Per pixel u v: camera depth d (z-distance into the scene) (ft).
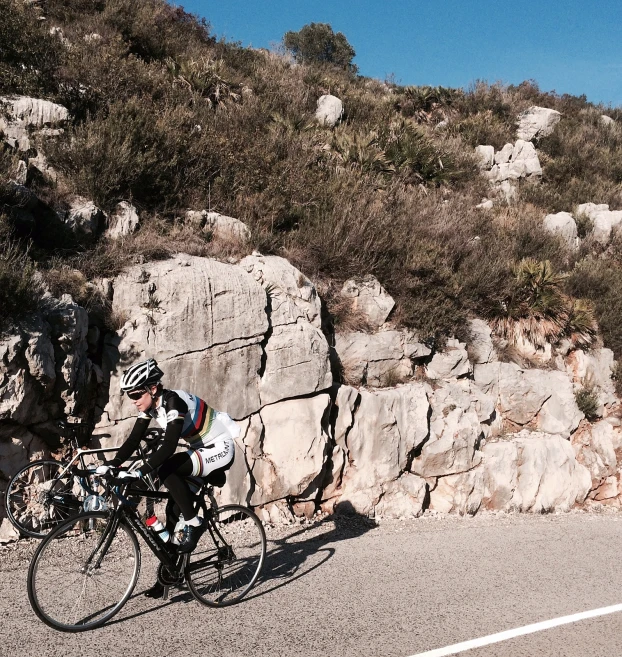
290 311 25.90
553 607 16.93
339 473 25.76
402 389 28.35
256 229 29.58
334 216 33.24
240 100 47.80
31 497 19.01
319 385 25.39
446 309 31.73
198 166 33.19
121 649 13.07
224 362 23.81
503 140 63.00
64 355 20.16
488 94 70.95
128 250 25.08
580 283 40.93
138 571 14.94
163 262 24.85
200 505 15.96
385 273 31.94
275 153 37.76
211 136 36.27
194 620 14.75
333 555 20.27
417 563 20.04
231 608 15.61
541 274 35.91
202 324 23.61
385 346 29.48
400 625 15.11
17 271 20.11
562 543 23.71
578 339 37.50
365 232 32.60
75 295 22.13
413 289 31.89
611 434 35.12
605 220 50.60
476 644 14.33
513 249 41.60
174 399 14.71
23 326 19.17
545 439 31.68
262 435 24.20
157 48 49.42
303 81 58.23
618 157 65.41
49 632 13.52
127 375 14.40
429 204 41.60
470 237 39.32
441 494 28.09
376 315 30.32
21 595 15.24
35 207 24.93
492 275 35.06
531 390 33.35
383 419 26.89
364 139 46.37
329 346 28.50
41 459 19.24
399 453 27.02
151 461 14.05
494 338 34.78
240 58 59.77
